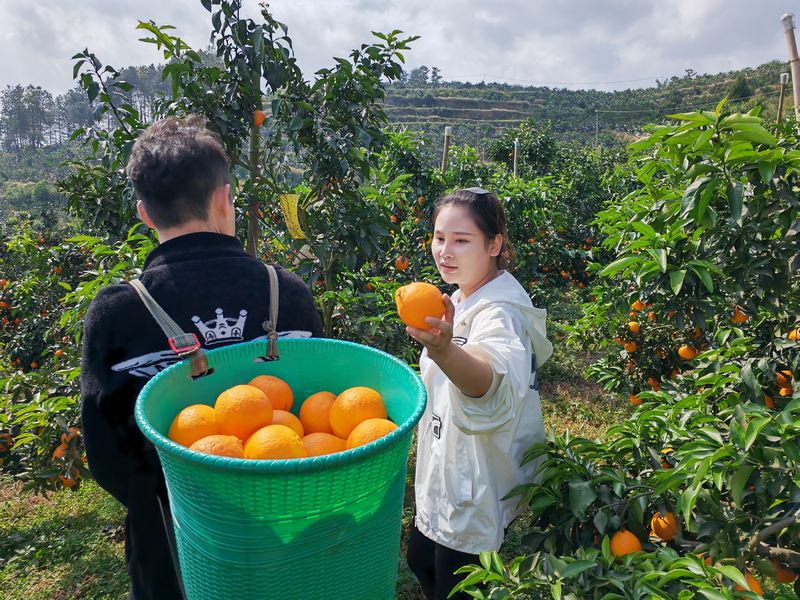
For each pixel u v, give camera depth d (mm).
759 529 1637
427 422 1946
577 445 2031
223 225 1337
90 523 3875
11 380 3840
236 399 1051
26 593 3195
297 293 1359
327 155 3602
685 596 1284
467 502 1778
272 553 905
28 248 7828
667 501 1788
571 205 11461
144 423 930
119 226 4035
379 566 1034
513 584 1566
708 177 2023
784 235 2154
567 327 4801
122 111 3533
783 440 1450
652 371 3867
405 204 6805
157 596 1242
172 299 1195
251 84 3395
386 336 3875
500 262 1997
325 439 1079
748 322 2752
